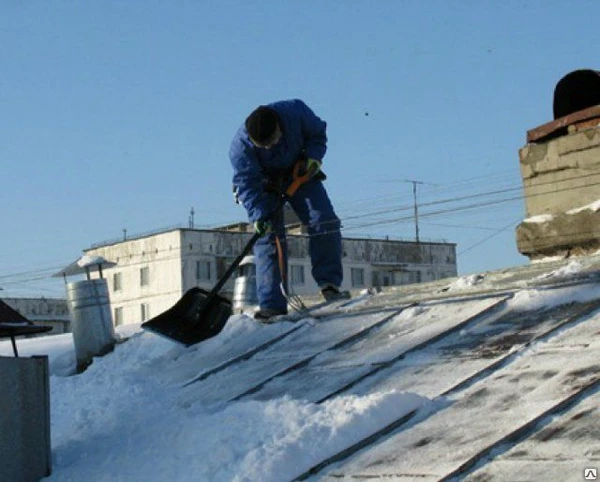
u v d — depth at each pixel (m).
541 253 8.55
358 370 6.21
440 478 4.06
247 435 5.14
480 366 5.49
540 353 5.43
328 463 4.66
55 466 5.73
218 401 6.58
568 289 6.38
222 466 4.88
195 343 7.51
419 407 5.02
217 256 50.88
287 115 8.12
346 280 53.16
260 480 4.58
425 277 56.09
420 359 6.07
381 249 54.91
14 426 5.43
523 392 4.85
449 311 6.96
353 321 7.62
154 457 5.34
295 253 48.16
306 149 8.32
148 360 8.48
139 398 7.33
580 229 8.21
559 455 3.97
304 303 9.05
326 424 4.91
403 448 4.58
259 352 7.62
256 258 8.67
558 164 8.58
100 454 5.73
